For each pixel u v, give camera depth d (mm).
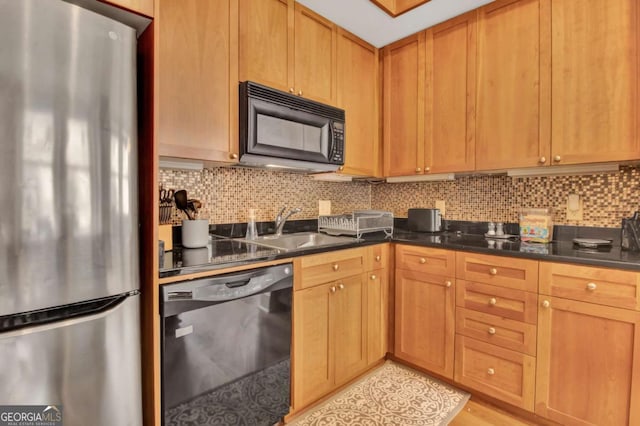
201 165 1697
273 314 1468
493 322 1676
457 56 2053
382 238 2086
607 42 1540
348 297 1849
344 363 1826
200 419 1227
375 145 2438
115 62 1004
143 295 1173
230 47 1567
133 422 1064
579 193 1884
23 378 854
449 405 1716
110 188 994
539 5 1736
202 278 1233
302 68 1904
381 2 1912
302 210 2418
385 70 2432
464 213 2395
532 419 1596
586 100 1600
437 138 2154
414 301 2010
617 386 1326
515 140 1830
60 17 894
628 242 1594
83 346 949
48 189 877
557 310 1473
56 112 887
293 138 1799
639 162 1592
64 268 909
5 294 821
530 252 1544
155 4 1114
